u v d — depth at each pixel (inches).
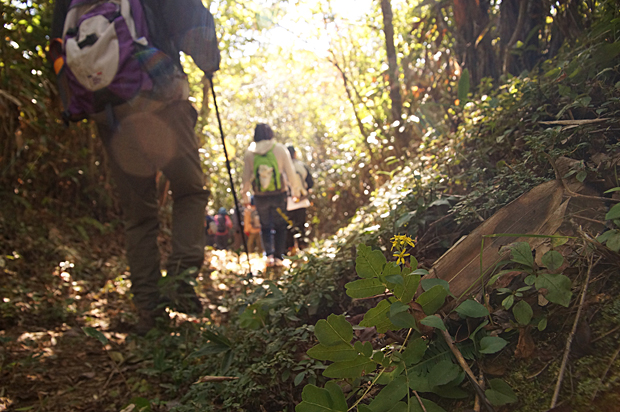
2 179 193.8
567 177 62.6
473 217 72.8
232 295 163.5
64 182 226.2
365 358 51.6
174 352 102.5
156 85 115.9
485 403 46.2
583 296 51.0
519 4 123.6
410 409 47.3
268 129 240.7
